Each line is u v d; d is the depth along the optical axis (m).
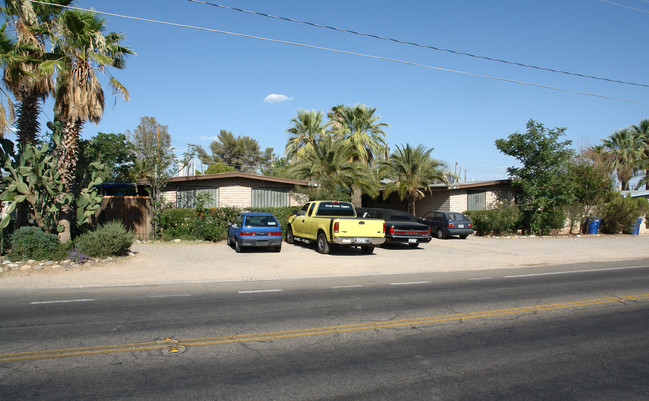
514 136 25.72
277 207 21.14
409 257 16.31
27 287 10.08
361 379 4.74
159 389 4.42
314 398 4.25
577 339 6.29
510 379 4.80
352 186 26.53
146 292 9.60
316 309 7.99
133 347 5.75
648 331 6.73
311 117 35.50
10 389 4.39
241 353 5.56
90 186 14.60
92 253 13.16
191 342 5.98
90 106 14.32
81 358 5.31
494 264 15.14
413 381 4.70
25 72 13.62
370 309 8.02
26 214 15.16
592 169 27.25
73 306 8.12
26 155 13.21
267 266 13.48
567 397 4.36
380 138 35.53
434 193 29.62
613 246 21.08
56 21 14.30
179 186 22.16
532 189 25.14
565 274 12.91
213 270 12.63
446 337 6.33
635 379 4.84
